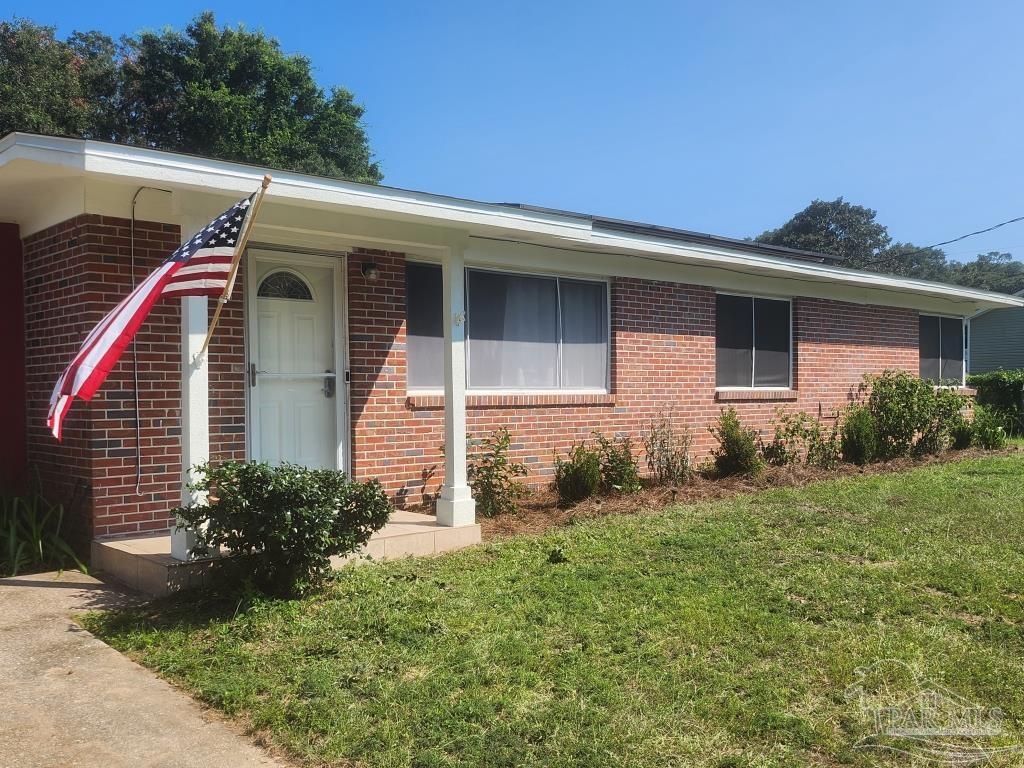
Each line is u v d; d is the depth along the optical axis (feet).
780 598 17.20
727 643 14.66
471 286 29.25
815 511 26.48
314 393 25.14
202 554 16.96
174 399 21.67
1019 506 27.14
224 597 16.97
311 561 17.06
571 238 25.93
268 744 11.15
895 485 31.71
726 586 18.13
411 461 26.94
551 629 15.38
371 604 16.67
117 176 17.04
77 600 17.54
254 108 90.63
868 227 186.50
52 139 16.63
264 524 16.28
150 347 21.27
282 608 16.29
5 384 23.30
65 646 14.83
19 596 17.85
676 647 14.44
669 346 35.47
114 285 20.56
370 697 12.40
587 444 32.30
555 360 31.86
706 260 34.45
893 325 48.03
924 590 17.98
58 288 21.54
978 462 39.70
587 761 10.52
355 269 25.50
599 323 33.45
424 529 22.17
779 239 193.88
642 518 25.46
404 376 26.86
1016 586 17.93
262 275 24.08
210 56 89.04
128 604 17.17
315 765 10.56
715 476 33.68
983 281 186.19
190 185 17.88
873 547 21.53
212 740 11.25
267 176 16.56
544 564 20.03
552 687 12.80
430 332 28.12
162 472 21.42
